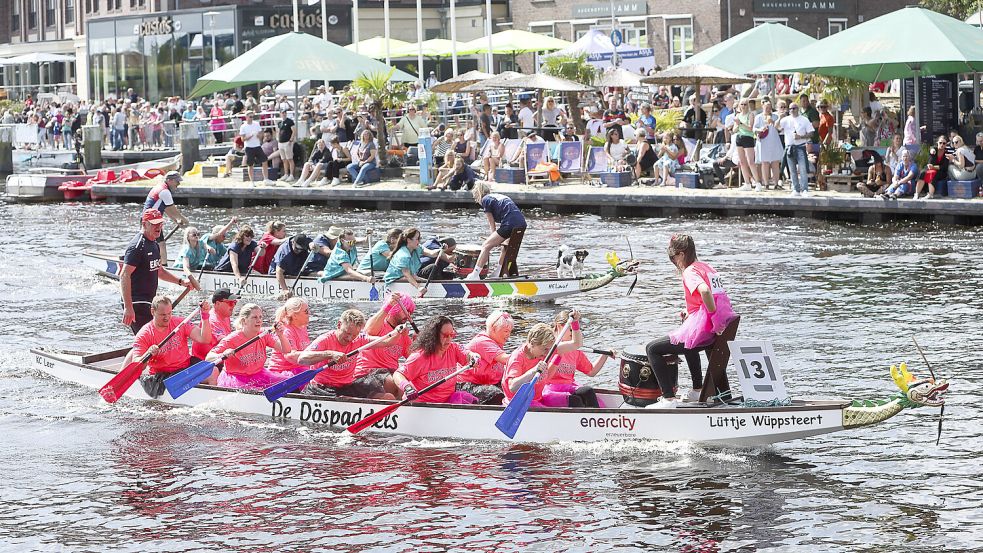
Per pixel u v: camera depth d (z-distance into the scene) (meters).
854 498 12.26
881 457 13.41
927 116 34.81
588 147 39.69
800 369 17.11
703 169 36.47
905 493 12.36
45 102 70.12
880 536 11.34
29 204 44.72
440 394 14.75
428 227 34.53
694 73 38.59
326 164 42.25
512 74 43.53
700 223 33.25
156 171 47.75
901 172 32.09
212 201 42.88
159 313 15.95
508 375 14.21
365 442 14.38
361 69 44.72
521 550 11.23
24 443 14.62
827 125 35.06
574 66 44.09
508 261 23.64
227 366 15.84
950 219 31.14
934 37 32.25
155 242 17.59
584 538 11.47
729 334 13.38
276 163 43.84
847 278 24.08
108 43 71.31
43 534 11.86
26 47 82.31
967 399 15.38
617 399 14.59
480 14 66.00
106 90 72.12
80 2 79.00
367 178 41.66
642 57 50.16
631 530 11.62
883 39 32.72
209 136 51.91
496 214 23.42
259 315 15.73
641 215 35.66
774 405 13.22
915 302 21.45
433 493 12.68
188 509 12.43
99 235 34.28
